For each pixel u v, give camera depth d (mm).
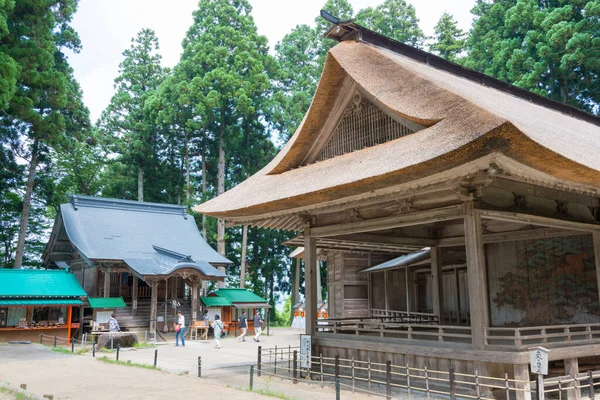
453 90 11789
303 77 49688
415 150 10766
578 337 13812
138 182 51562
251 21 49031
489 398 10039
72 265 36156
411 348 12156
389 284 25812
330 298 28109
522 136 8758
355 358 13828
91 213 36938
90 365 16422
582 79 36500
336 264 27594
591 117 23859
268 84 46594
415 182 10789
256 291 51906
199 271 30266
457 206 11289
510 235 15766
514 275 17078
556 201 13023
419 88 12750
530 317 16484
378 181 10906
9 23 29828
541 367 9016
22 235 35250
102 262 31297
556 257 16016
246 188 16797
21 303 26047
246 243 49438
